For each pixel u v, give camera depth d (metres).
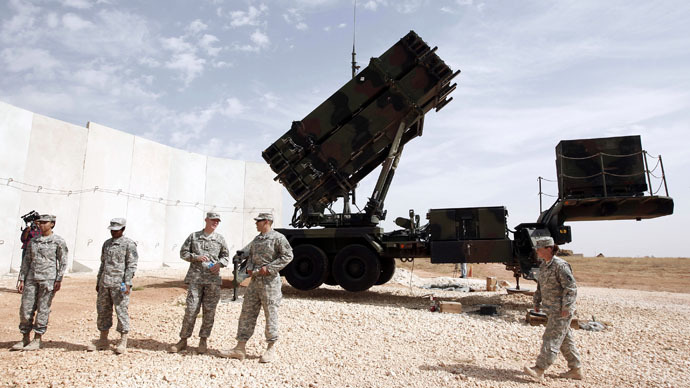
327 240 10.85
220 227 21.72
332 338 5.98
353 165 10.91
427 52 10.34
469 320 7.53
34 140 14.68
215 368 4.52
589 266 27.78
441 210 9.90
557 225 9.14
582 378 4.61
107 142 17.17
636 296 14.06
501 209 9.65
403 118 10.63
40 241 5.25
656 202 8.74
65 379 4.01
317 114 10.94
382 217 11.17
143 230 18.55
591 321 7.75
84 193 16.17
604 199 8.61
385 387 4.18
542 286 4.69
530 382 4.49
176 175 20.33
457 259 9.61
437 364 5.00
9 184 13.79
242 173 22.80
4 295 8.83
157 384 4.00
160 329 6.25
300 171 10.88
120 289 5.05
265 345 5.52
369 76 10.70
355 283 10.16
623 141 8.99
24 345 5.09
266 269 4.84
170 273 16.17
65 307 7.84
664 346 6.23
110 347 5.23
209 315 5.15
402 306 9.61
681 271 23.39
